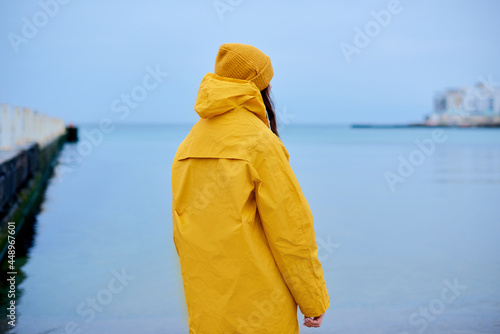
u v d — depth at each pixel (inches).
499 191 486.9
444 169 750.5
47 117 825.5
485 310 157.6
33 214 359.3
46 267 215.5
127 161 901.8
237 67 73.5
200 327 72.2
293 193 68.9
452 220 329.7
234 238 69.1
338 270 209.9
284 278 70.9
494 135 2596.0
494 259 227.0
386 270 209.0
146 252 242.2
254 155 69.3
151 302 168.4
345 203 409.7
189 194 74.7
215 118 72.7
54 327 144.9
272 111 78.6
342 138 2425.0
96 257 232.5
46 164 658.2
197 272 72.0
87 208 386.0
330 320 150.7
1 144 424.2
